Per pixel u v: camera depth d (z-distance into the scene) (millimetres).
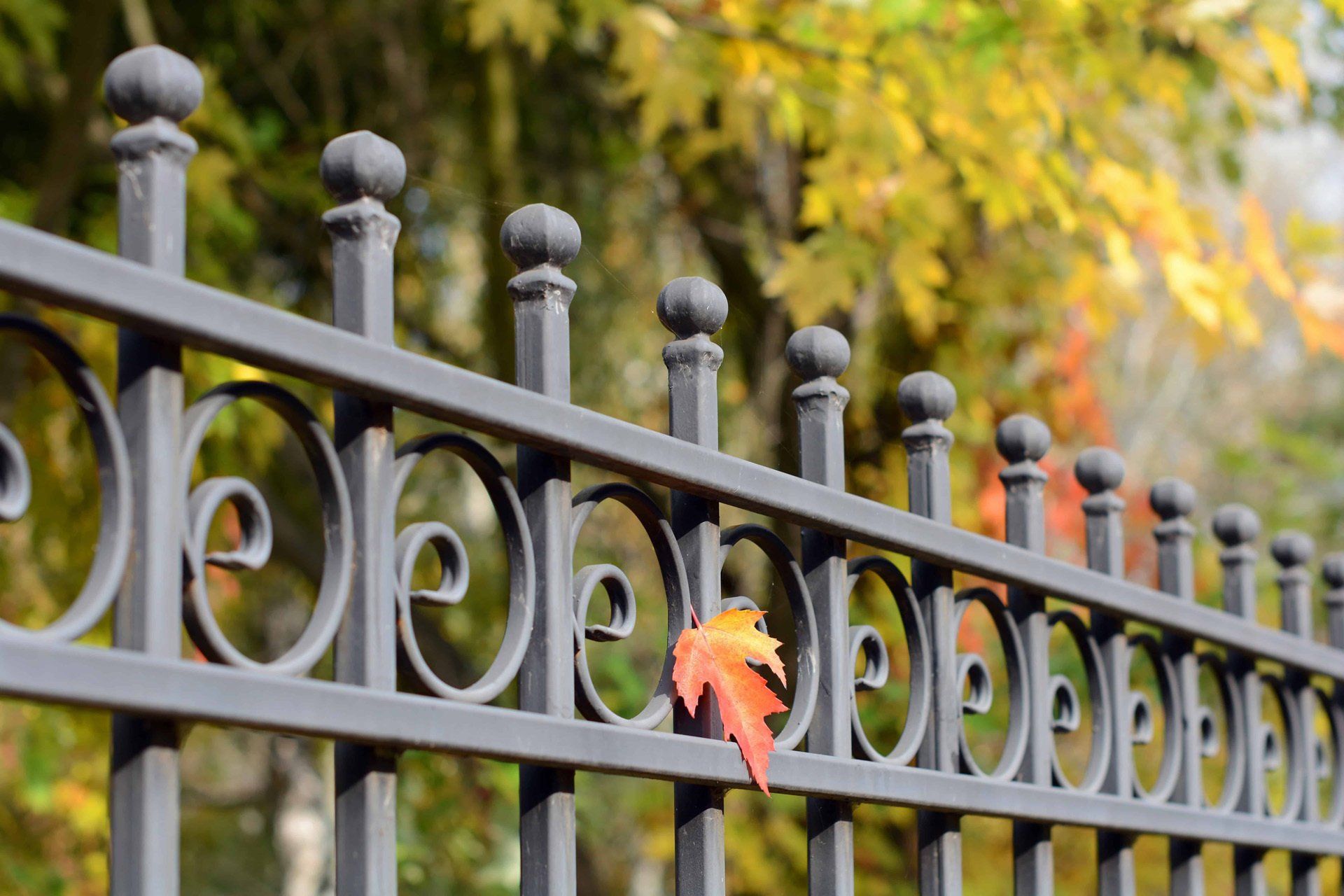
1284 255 2760
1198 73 3482
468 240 5320
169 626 671
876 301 4121
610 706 3877
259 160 4543
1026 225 4012
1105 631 1545
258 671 700
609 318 5277
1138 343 13188
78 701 613
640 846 5453
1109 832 1560
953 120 2773
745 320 4520
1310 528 6023
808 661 1121
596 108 5062
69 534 3557
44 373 3488
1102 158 2781
